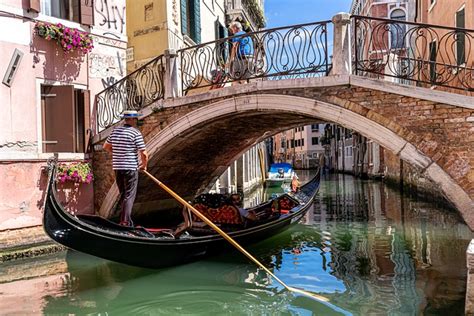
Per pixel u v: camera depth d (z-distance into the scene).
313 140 50.78
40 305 4.92
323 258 6.86
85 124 8.18
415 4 14.88
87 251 5.24
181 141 8.09
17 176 7.08
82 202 8.07
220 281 5.79
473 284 3.75
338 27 6.23
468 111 5.64
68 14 8.05
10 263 6.65
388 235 8.56
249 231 7.23
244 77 6.97
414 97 5.85
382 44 6.36
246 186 18.34
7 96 7.02
